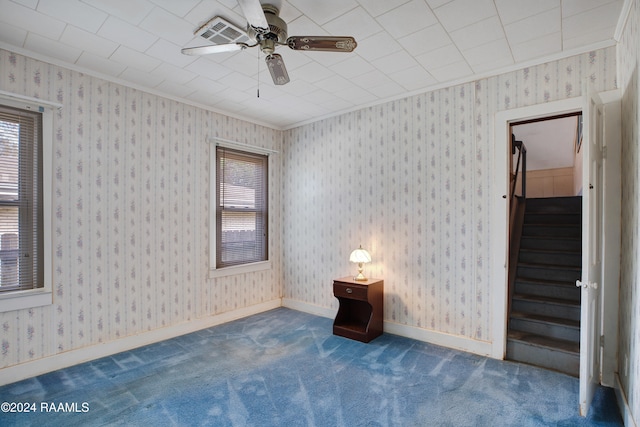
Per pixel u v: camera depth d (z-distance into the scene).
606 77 2.48
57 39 2.43
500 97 2.95
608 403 2.24
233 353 3.10
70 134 2.83
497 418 2.10
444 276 3.27
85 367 2.80
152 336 3.35
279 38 2.02
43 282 2.70
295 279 4.60
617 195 2.40
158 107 3.43
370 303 3.42
